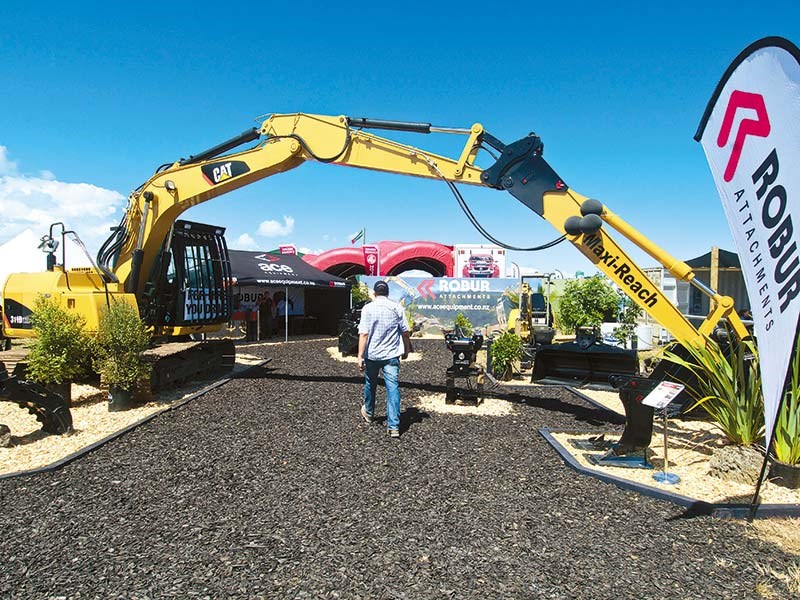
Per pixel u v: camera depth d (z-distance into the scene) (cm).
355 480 461
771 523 383
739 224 273
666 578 306
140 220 857
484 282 2206
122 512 393
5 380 557
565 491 439
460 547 341
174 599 280
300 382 948
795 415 452
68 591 288
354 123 756
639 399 493
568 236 596
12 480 458
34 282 808
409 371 1134
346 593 287
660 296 570
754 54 257
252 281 1647
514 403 784
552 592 290
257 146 815
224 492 433
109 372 689
